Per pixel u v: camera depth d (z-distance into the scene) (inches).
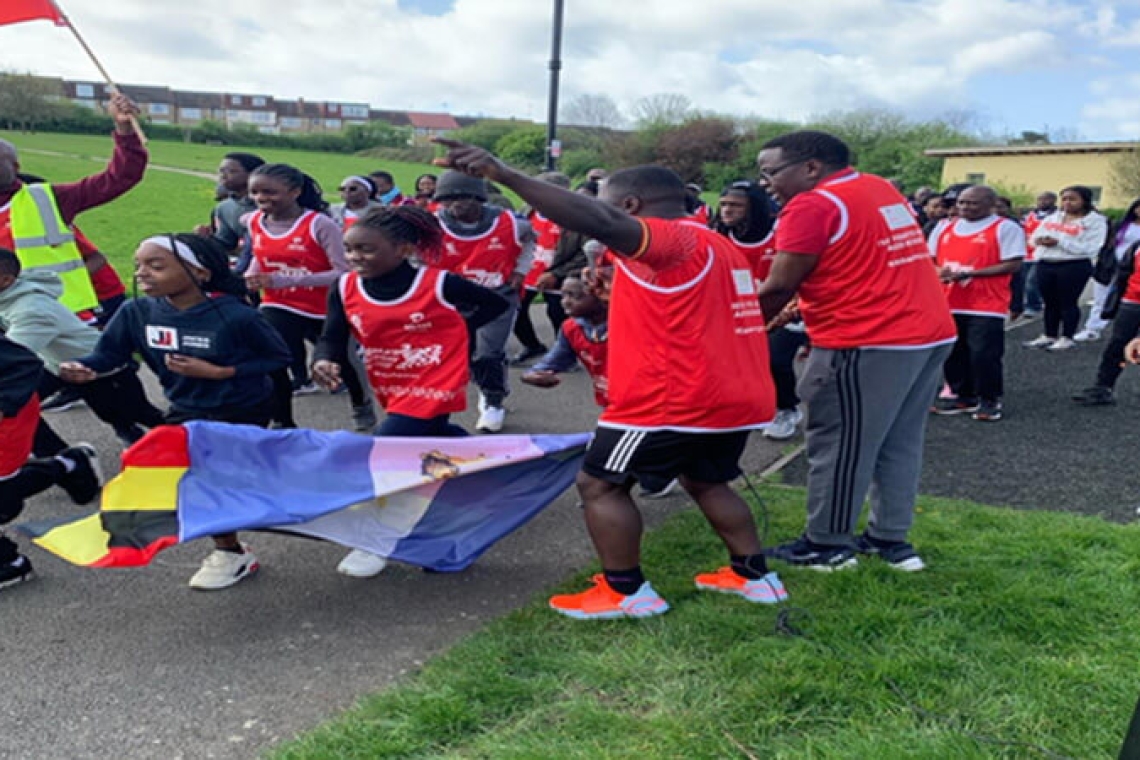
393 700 117.7
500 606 152.4
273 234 237.1
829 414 152.3
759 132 1743.4
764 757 105.0
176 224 904.3
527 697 118.6
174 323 159.2
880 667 120.4
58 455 180.4
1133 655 125.0
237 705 121.6
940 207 388.8
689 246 126.3
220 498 142.4
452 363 171.5
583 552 175.3
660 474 135.0
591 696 118.6
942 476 217.9
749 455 237.1
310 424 264.7
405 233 165.8
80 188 223.9
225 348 159.5
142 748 111.9
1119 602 140.8
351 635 141.5
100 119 2743.6
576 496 205.3
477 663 127.3
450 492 161.3
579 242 279.6
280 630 142.9
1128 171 1184.8
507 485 165.2
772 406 140.1
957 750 103.3
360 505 155.2
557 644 133.5
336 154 2728.8
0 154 208.8
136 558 134.8
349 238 163.2
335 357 174.6
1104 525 175.8
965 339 274.7
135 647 137.0
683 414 129.9
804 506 190.4
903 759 102.1
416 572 165.5
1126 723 109.5
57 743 112.5
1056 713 111.8
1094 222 389.4
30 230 214.2
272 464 148.9
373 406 282.7
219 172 301.1
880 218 145.7
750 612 140.4
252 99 5078.7
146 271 154.4
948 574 152.2
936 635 130.6
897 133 1822.1
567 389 314.7
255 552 173.6
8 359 147.9
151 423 220.2
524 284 270.8
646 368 130.0
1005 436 254.8
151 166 1786.4
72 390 209.3
